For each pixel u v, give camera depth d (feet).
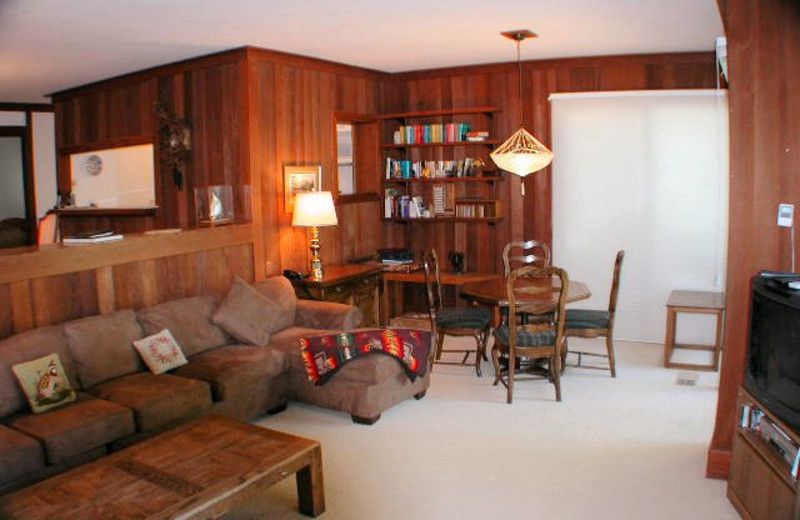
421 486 11.60
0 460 10.27
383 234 24.22
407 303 24.68
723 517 10.46
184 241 16.62
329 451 13.10
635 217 21.08
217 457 9.93
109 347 13.74
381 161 23.54
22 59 18.58
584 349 20.36
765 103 11.02
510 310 15.31
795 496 8.64
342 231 22.24
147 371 14.17
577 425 14.26
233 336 15.97
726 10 11.05
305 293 19.19
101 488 9.00
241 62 18.13
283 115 19.36
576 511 10.68
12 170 29.07
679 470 12.10
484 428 14.15
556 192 21.76
